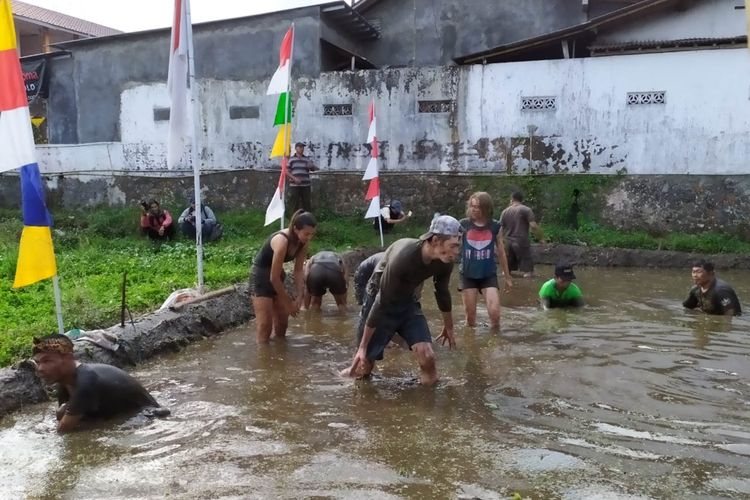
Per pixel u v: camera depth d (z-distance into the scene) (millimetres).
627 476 3924
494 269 7781
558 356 6527
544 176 15930
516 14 19562
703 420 4820
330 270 8914
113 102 18562
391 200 16750
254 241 14633
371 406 5195
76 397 4727
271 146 17500
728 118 14875
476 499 3637
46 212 5988
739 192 14906
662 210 15305
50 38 28281
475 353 6672
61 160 18750
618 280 11898
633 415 4934
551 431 4637
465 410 5086
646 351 6680
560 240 14914
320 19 17031
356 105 16969
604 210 15586
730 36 16125
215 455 4266
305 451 4316
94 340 6211
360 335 6195
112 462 4180
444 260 5246
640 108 15383
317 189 17156
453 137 16547
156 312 7488
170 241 14742
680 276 12500
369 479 3887
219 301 8469
